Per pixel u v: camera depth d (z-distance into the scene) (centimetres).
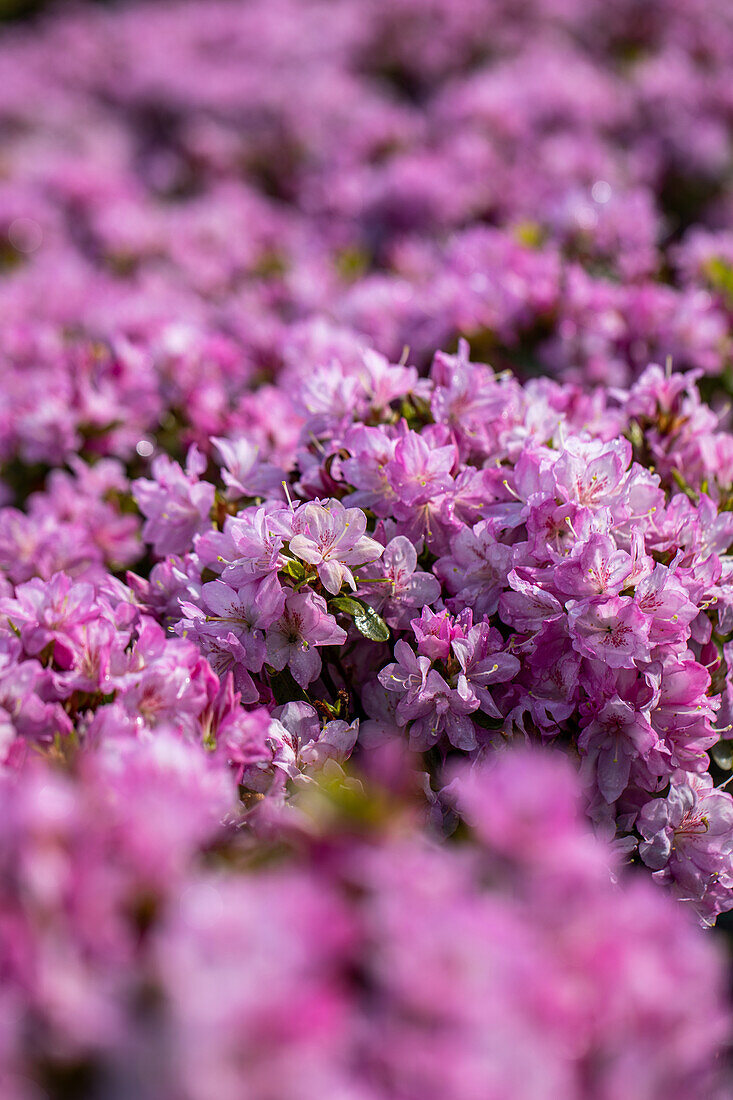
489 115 216
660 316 121
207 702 89
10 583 106
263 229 195
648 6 276
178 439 119
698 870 92
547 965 76
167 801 78
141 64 309
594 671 91
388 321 127
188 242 189
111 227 189
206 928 75
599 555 90
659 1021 76
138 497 101
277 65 307
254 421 110
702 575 94
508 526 94
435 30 292
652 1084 76
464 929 75
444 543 96
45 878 76
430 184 184
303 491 99
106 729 87
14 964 75
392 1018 75
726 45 249
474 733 93
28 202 204
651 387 104
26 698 88
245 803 91
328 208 200
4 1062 74
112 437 118
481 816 78
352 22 306
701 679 91
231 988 73
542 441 99
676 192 205
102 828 77
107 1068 74
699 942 79
